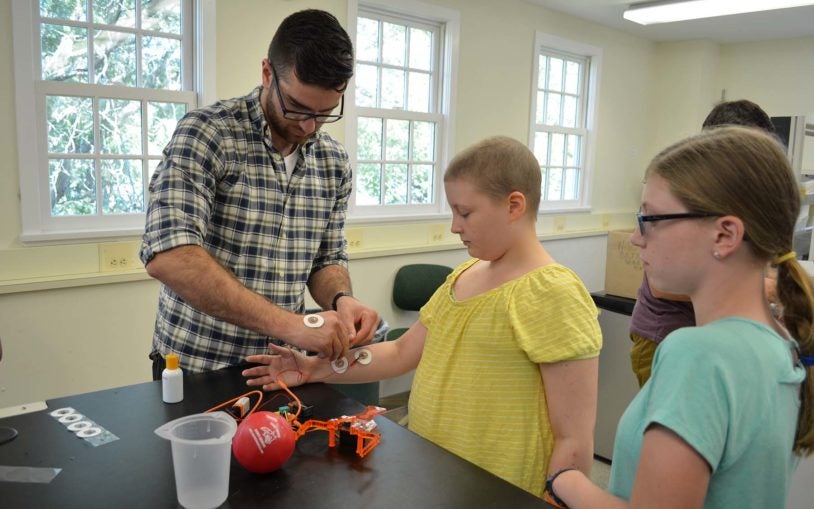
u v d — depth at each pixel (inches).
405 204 138.0
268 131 50.6
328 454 33.7
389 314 134.3
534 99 158.2
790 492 59.9
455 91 139.4
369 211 131.2
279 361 44.9
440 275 132.7
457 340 42.5
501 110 151.3
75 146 91.0
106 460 31.9
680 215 26.6
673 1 143.3
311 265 57.1
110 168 95.0
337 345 43.3
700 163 26.2
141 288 97.0
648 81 196.1
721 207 25.5
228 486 29.3
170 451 32.9
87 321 92.0
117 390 42.1
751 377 24.6
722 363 24.4
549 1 150.3
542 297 39.4
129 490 29.0
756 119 62.5
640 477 25.0
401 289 131.0
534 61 156.5
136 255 96.3
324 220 57.2
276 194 52.4
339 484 30.4
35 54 86.0
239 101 50.8
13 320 85.4
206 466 27.6
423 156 140.6
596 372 39.6
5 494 28.4
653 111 200.2
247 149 50.5
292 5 110.6
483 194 40.6
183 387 42.3
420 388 44.4
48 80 87.2
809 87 180.2
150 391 42.0
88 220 93.1
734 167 25.5
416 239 137.8
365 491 29.8
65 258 89.7
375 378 48.2
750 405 24.5
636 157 198.1
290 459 33.0
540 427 40.0
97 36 91.4
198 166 46.6
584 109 179.2
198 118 48.0
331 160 57.1
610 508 27.8
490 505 28.8
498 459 40.1
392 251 131.2
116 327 95.1
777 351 25.9
